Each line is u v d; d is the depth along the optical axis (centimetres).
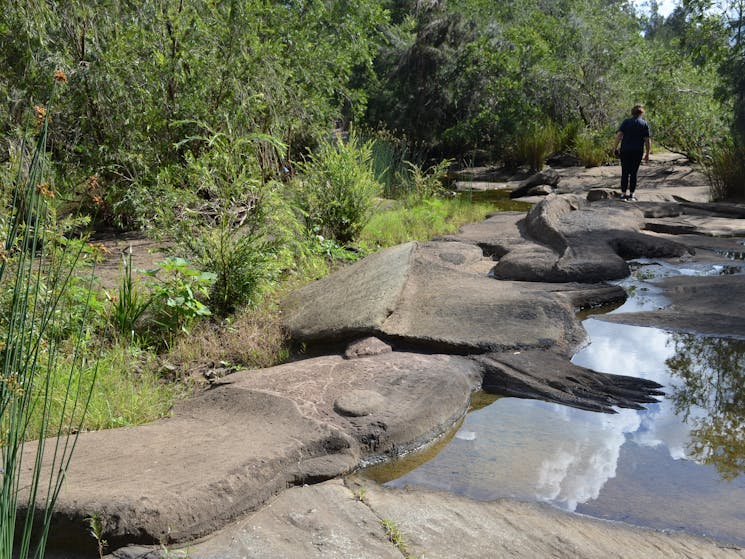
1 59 892
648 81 1928
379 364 457
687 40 1599
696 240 917
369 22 1536
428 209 1108
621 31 2262
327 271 716
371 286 586
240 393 415
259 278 589
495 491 329
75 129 917
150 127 933
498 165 2155
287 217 643
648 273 753
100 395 406
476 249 847
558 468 350
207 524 290
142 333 528
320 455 349
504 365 473
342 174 853
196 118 908
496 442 382
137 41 923
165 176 745
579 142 1984
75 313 503
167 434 366
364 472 351
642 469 347
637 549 278
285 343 530
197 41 969
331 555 273
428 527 294
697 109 1731
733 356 498
